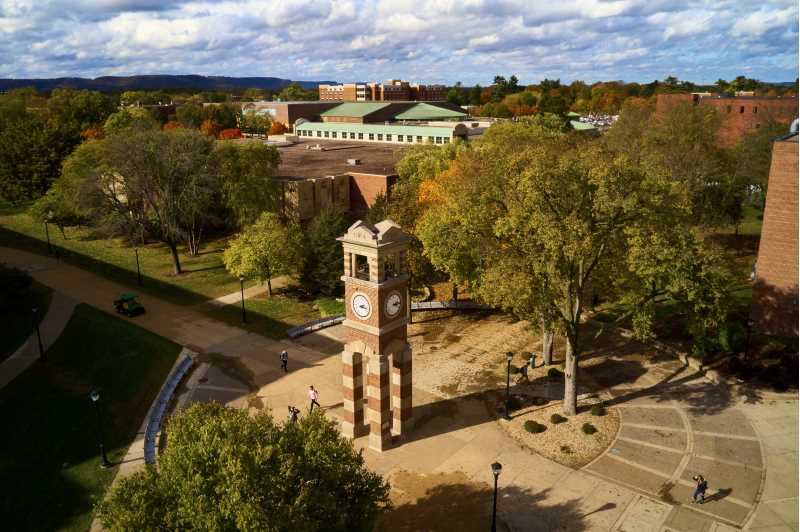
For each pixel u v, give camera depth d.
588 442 33.59
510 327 49.84
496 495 27.05
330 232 57.16
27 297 56.56
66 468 32.50
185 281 62.66
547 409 37.25
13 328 50.28
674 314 49.44
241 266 53.47
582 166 32.69
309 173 83.81
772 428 34.62
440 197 51.44
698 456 32.12
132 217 66.81
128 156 62.53
